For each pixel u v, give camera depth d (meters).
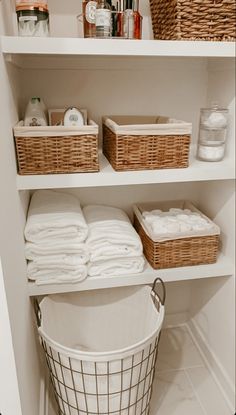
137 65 1.24
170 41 0.94
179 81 1.30
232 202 1.22
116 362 0.97
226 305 1.31
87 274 1.15
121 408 1.09
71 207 1.20
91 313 1.34
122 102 1.29
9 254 0.79
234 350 1.26
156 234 1.16
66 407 1.12
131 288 1.31
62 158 0.99
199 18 0.95
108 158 1.18
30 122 1.05
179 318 1.70
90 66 1.21
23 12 0.89
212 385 1.38
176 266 1.21
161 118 1.27
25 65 1.17
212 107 1.18
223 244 1.31
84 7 0.97
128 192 1.41
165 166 1.07
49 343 0.99
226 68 1.17
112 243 1.15
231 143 1.18
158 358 1.51
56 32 1.16
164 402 1.30
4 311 0.74
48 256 1.10
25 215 1.14
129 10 1.01
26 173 0.99
